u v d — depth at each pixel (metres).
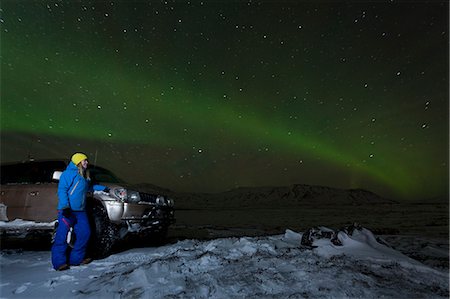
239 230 7.71
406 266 2.65
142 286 2.14
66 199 3.03
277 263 2.61
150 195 4.50
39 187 4.57
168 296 1.92
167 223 4.72
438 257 3.53
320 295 1.89
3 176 4.95
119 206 3.88
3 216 4.61
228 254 3.07
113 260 3.38
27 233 4.43
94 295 2.08
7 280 2.55
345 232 3.70
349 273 2.29
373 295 1.91
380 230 8.02
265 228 8.45
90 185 3.79
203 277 2.29
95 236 3.60
